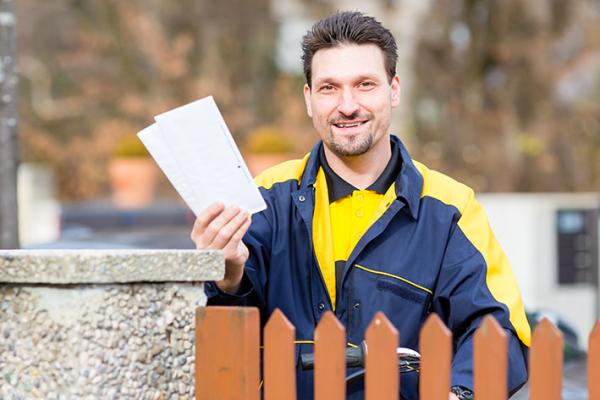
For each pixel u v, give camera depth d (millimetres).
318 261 4266
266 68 28422
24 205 19250
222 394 3566
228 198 3924
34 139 27984
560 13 25422
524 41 25344
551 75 25516
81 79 28594
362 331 4207
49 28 28438
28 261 3443
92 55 28578
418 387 4227
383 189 4336
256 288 4254
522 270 13492
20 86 28219
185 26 28234
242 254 4020
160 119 3887
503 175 25109
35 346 3490
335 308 4258
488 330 3414
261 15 28219
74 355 3457
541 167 25328
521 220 13578
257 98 28188
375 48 4227
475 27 25516
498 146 25281
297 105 27656
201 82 27312
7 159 7434
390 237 4273
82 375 3457
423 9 25188
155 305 3574
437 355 3426
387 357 3451
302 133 27234
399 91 4477
